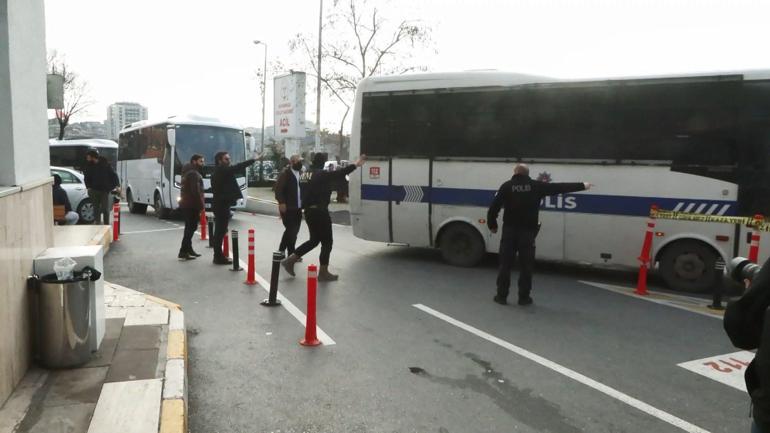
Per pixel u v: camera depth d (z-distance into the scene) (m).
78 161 30.03
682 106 8.29
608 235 8.87
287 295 7.91
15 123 4.25
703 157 8.20
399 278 9.15
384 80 10.38
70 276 4.52
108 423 3.63
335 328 6.44
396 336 6.19
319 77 25.06
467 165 9.77
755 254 7.42
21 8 4.41
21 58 4.42
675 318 7.02
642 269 8.28
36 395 4.01
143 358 4.74
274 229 15.48
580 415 4.35
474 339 6.12
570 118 9.01
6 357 3.91
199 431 4.01
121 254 11.09
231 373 5.07
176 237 13.62
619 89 8.67
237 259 9.57
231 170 10.07
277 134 24.05
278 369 5.18
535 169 9.26
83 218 16.59
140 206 20.75
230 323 6.58
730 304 2.29
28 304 4.45
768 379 2.09
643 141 8.55
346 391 4.72
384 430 4.06
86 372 4.44
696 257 8.36
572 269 10.29
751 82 7.90
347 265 10.24
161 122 18.02
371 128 10.53
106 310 6.16
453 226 10.05
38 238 4.82
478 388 4.82
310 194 8.79
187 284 8.51
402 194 10.32
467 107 9.72
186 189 10.44
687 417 4.34
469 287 8.55
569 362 5.47
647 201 8.56
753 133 7.90
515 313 7.16
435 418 4.26
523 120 9.33
